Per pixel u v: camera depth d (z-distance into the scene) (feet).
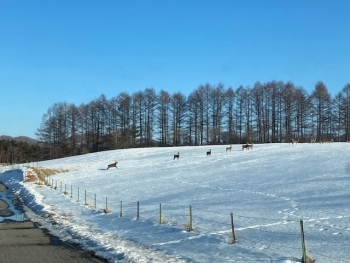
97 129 369.50
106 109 366.22
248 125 343.26
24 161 359.46
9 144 384.27
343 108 324.80
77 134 372.79
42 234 58.95
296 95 333.01
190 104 347.36
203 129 346.13
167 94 351.87
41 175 181.57
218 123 345.10
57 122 371.35
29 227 65.92
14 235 58.03
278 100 337.93
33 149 385.29
